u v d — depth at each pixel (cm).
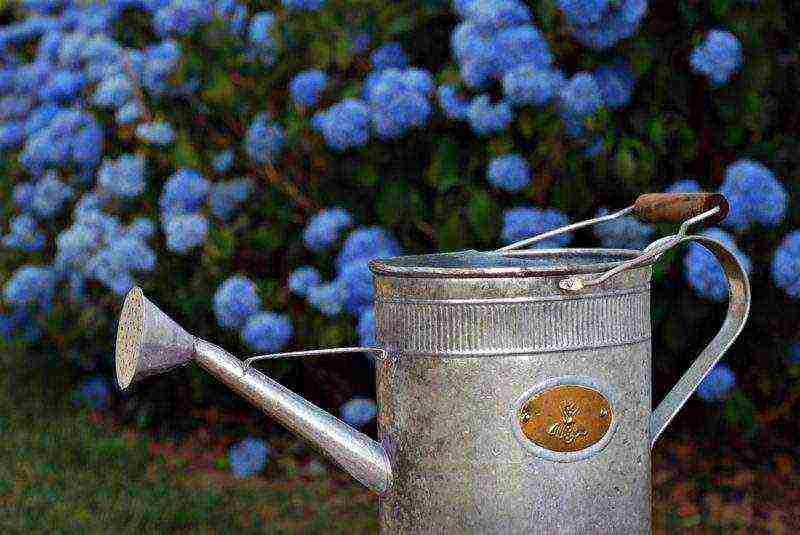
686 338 353
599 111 316
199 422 441
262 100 377
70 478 372
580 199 331
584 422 182
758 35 333
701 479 371
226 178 391
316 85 345
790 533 326
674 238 193
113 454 397
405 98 322
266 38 364
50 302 438
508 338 179
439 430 184
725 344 209
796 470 377
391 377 191
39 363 500
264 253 387
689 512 345
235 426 435
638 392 191
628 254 199
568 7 303
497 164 317
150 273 396
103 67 405
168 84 379
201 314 397
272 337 351
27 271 429
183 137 389
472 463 182
